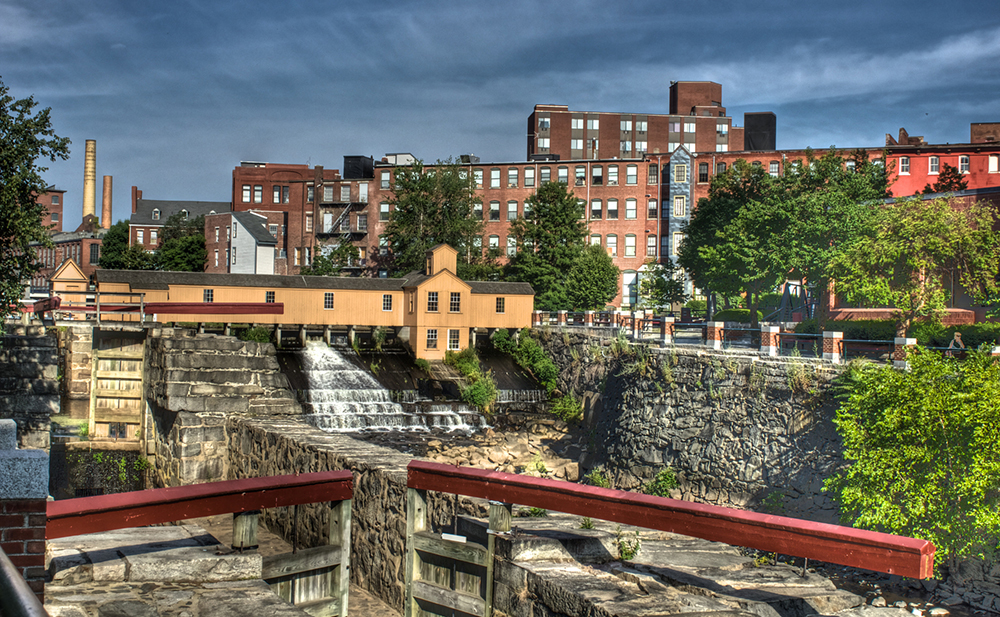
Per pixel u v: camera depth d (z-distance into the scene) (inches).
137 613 270.4
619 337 1370.6
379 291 1840.6
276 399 1110.4
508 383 1669.5
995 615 615.8
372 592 567.8
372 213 3280.0
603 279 2345.0
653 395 1147.9
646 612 289.1
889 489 625.9
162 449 1155.3
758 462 932.6
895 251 1029.8
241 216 3503.9
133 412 1320.1
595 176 3129.9
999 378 602.5
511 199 3169.3
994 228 1235.9
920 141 3046.3
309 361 1647.4
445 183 2738.7
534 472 1194.6
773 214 1462.8
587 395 1457.9
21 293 903.1
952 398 591.8
